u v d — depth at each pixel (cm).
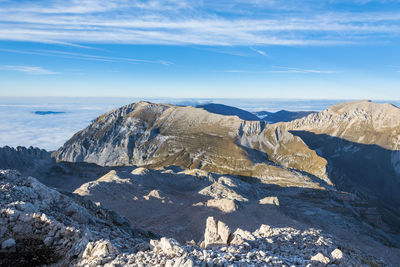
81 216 3278
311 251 2562
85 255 2141
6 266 2031
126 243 2884
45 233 2505
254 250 2356
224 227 2712
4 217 2500
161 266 1770
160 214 10600
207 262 1764
